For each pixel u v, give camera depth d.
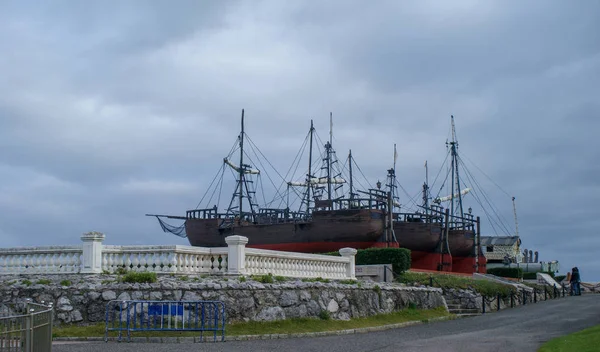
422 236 74.12
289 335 24.23
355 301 29.61
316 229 70.06
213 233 78.12
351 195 83.25
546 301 47.91
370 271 40.66
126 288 24.30
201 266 27.67
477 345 20.72
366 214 68.19
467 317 35.81
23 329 14.09
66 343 21.39
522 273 72.81
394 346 20.75
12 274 27.80
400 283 37.25
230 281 25.41
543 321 29.92
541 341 21.52
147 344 21.27
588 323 28.33
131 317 23.73
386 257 42.22
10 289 25.23
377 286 31.64
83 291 24.45
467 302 38.69
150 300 23.81
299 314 26.53
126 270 26.91
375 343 21.81
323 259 32.28
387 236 69.06
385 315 31.36
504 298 43.12
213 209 79.62
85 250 27.23
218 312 24.12
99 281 25.11
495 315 35.34
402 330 27.66
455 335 24.47
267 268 28.88
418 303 34.97
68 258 27.72
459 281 41.38
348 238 68.56
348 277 34.16
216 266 27.67
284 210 79.25
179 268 26.88
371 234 68.25
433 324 30.84
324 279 30.52
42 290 24.84
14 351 13.84
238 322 24.67
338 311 28.33
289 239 71.94
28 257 28.27
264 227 73.88
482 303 39.00
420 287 36.53
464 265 82.38
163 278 25.61
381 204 70.38
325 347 20.61
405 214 76.56
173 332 22.92
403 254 42.09
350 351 19.55
